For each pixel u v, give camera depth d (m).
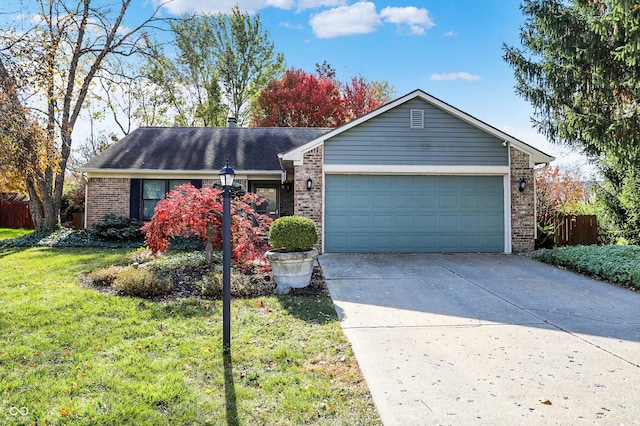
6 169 8.57
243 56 28.86
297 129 18.23
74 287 7.08
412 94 10.74
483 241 11.15
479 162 10.99
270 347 4.59
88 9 15.23
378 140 10.86
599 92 11.28
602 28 9.92
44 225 15.02
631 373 3.97
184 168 14.56
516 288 7.38
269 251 7.57
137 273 7.09
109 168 14.34
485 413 3.25
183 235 12.93
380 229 11.01
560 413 3.25
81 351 4.38
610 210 13.62
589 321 5.59
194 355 4.34
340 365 4.16
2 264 9.37
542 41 12.60
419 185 11.06
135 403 3.34
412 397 3.50
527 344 4.74
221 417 3.19
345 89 29.30
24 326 5.07
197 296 6.68
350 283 7.67
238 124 29.84
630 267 7.61
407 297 6.77
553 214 12.56
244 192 12.79
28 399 3.39
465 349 4.58
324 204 10.88
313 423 3.13
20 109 8.53
